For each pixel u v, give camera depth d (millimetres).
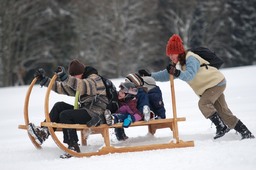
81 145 17562
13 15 87438
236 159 12578
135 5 93750
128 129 21766
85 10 91625
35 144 16594
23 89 51469
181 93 34219
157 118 16438
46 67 94188
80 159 14500
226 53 106375
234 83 37688
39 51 92125
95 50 92500
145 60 94438
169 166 12375
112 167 12758
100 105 15477
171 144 15641
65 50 92750
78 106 15766
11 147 18141
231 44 108875
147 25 95812
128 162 13328
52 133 14648
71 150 14969
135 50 93375
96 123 14938
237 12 111000
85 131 15859
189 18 102750
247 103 26844
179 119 15961
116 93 16000
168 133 19609
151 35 95750
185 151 14594
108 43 92188
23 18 90375
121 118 15352
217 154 13430
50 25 92688
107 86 15719
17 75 92562
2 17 87062
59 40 93000
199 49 17125
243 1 111750
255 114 22750
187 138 17594
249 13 112500
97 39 93125
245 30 111500
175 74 15844
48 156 15688
